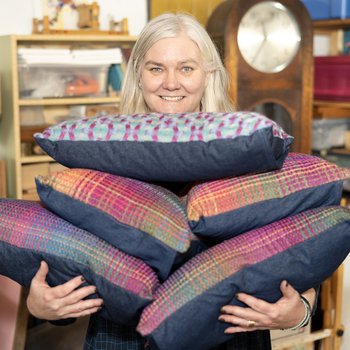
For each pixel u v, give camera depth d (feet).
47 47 7.95
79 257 3.31
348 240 3.42
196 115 3.33
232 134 3.11
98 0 8.41
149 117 3.42
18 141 7.23
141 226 3.21
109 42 8.35
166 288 3.17
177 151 3.21
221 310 3.20
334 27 10.18
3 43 7.22
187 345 3.16
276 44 7.72
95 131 3.40
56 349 7.39
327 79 9.21
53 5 8.06
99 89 7.79
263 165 3.20
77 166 3.52
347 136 9.36
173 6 8.91
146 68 4.25
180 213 3.31
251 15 7.53
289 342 7.23
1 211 3.61
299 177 3.44
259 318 3.26
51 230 3.43
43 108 7.97
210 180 3.41
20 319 6.79
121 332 3.85
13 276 3.65
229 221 3.25
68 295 3.31
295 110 7.97
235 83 7.52
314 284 3.45
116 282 3.19
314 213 3.44
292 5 7.74
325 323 7.50
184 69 4.22
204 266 3.17
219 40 7.66
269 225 3.38
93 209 3.30
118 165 3.36
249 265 3.21
